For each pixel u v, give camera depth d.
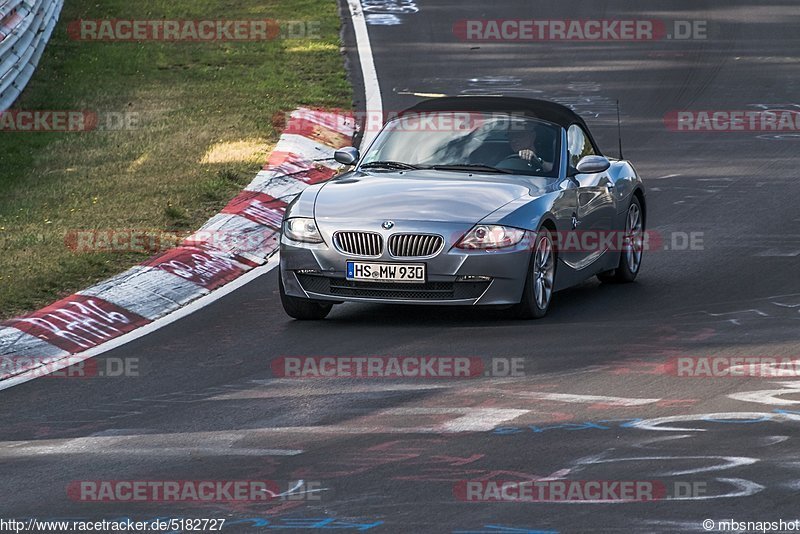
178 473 23.56
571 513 20.81
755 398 27.69
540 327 35.41
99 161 58.44
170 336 35.28
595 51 91.00
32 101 72.00
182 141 61.56
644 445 24.39
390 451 24.44
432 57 87.25
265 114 67.62
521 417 26.59
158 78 78.06
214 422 26.98
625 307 38.03
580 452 24.05
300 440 25.41
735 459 23.41
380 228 35.22
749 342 32.97
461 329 35.31
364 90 76.44
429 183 37.22
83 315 36.16
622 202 41.75
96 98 72.69
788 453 23.72
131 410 28.27
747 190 55.66
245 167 55.88
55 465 24.38
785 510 20.78
